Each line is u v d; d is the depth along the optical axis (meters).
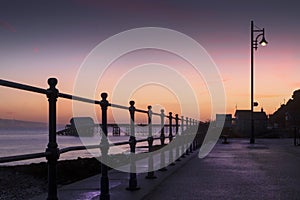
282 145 28.62
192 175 11.70
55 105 5.16
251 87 33.53
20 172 19.97
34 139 76.00
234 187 9.42
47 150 5.11
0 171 20.33
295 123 47.12
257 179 10.76
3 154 35.56
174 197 8.23
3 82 4.01
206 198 8.09
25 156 4.40
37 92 4.76
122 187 9.25
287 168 13.48
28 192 14.50
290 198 8.04
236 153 20.78
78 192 8.58
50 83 5.12
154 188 9.30
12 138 82.69
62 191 8.71
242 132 51.53
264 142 33.88
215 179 10.82
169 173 11.91
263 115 59.38
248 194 8.48
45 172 20.30
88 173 19.03
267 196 8.25
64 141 52.88
